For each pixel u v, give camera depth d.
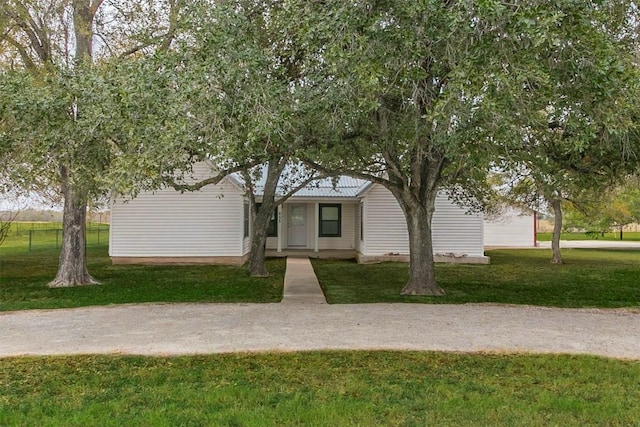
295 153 8.48
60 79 7.09
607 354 6.17
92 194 9.69
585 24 5.36
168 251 17.84
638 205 25.50
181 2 7.30
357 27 5.76
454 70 5.46
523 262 19.33
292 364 5.72
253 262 14.45
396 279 13.80
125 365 5.68
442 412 4.37
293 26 6.54
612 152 8.82
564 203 20.64
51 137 6.90
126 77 6.59
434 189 11.13
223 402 4.61
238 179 18.72
